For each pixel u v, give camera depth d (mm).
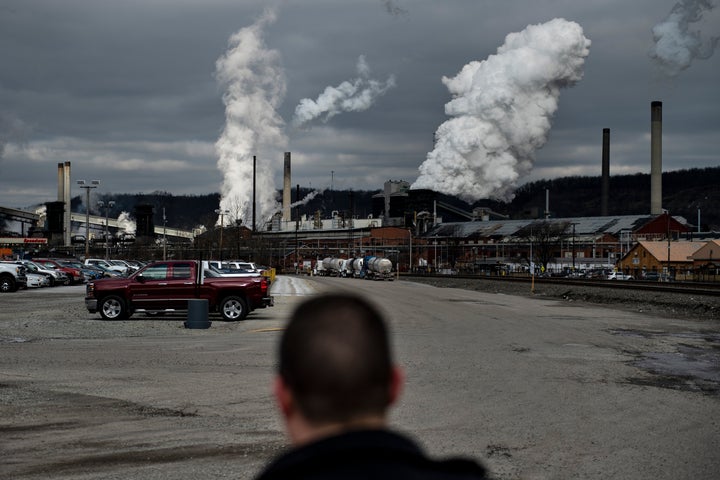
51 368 13719
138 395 11273
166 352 16141
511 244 127625
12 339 18406
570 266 112750
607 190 139250
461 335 20797
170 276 24078
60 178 143375
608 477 7453
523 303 38938
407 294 48125
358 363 1576
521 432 9227
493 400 11211
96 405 10539
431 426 9484
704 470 7738
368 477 1446
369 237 143500
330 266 111812
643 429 9484
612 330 23375
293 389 1610
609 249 118812
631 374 14078
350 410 1584
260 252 109062
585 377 13562
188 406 10531
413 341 19078
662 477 7484
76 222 183625
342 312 1644
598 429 9453
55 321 23297
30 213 149750
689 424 9805
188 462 7832
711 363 15828
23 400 10820
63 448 8336
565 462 7949
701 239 117688
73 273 54812
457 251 136125
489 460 7969
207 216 113875
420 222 153500
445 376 13398
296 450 1533
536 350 17469
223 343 17938
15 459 7887
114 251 130000
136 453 8156
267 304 24391
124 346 17188
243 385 12180
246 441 8688
